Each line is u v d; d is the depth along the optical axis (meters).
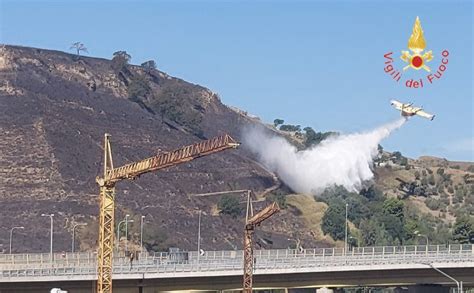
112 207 184.38
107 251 184.12
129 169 179.12
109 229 184.12
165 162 173.62
